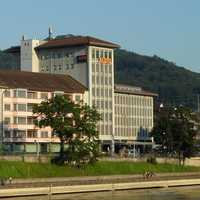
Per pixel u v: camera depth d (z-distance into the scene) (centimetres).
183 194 19212
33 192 17812
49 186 18475
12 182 19500
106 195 18562
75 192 18988
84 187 19250
